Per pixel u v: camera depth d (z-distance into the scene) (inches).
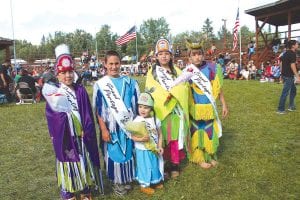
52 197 181.3
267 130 285.4
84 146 162.6
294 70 341.4
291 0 778.2
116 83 174.7
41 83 590.6
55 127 156.9
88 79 877.2
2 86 551.5
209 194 176.1
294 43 344.2
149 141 175.8
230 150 236.7
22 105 508.4
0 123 363.3
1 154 252.4
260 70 785.6
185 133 193.2
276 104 403.5
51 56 1454.2
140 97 177.8
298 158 219.0
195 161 210.5
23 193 186.7
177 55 1159.6
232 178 192.9
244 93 502.6
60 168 160.1
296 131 280.5
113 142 172.1
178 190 181.8
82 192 168.6
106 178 200.8
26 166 226.4
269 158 219.5
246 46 1052.5
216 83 204.2
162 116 187.6
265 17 896.9
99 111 173.6
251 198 170.2
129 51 2292.1
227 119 327.9
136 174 180.5
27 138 295.3
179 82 188.7
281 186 181.2
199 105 201.8
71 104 159.9
